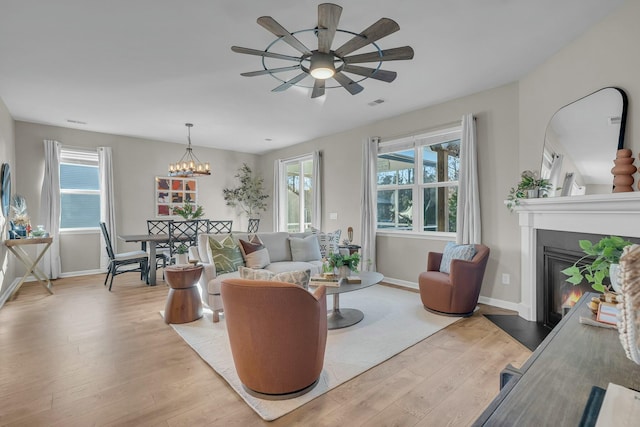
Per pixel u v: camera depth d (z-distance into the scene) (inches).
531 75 137.2
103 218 236.8
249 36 109.8
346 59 96.0
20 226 179.5
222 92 159.9
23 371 93.7
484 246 146.8
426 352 106.3
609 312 50.4
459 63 130.1
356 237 225.8
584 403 30.6
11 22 100.8
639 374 35.9
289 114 195.6
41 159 217.0
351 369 94.6
